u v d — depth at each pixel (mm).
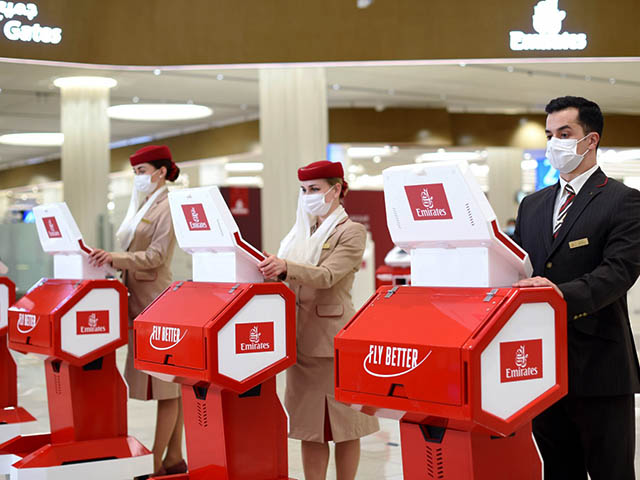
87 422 3984
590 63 11711
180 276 11242
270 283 2939
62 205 3949
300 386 3314
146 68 7660
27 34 7254
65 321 3801
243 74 11984
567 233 2578
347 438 3270
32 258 10562
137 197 4414
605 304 2377
